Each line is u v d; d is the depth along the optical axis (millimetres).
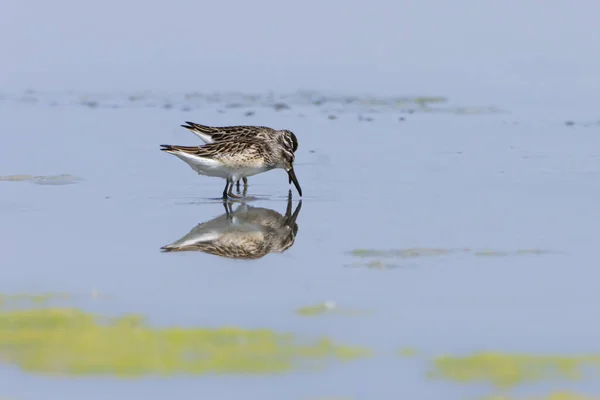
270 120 27672
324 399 10883
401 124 27375
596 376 11320
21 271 15242
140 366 11602
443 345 12367
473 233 17438
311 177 22297
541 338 12594
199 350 12086
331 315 13406
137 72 33281
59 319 13031
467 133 26297
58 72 33219
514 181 21422
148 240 17188
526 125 27156
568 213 18719
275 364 11734
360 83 32125
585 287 14555
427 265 15617
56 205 19578
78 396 10883
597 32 36156
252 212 19391
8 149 24156
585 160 23328
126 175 22297
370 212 19141
